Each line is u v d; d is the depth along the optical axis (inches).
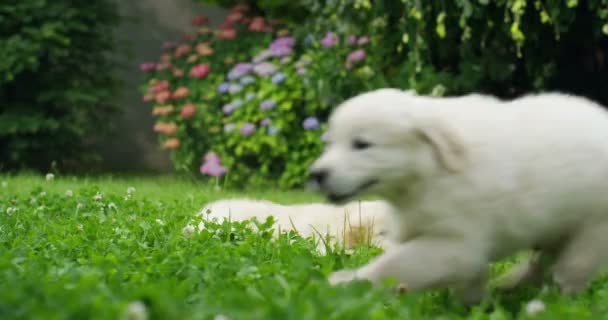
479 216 42.6
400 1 98.1
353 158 43.2
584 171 43.6
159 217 67.2
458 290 44.9
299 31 127.1
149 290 38.5
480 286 45.2
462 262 42.4
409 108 43.4
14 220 64.1
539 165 43.2
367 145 43.1
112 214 68.2
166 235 58.9
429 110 43.6
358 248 58.9
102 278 44.4
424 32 96.0
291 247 53.2
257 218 66.2
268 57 131.0
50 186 99.2
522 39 87.7
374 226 62.6
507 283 51.4
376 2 98.7
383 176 43.1
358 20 108.0
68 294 37.4
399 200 44.1
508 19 89.0
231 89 125.0
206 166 117.5
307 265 47.2
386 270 42.4
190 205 78.0
